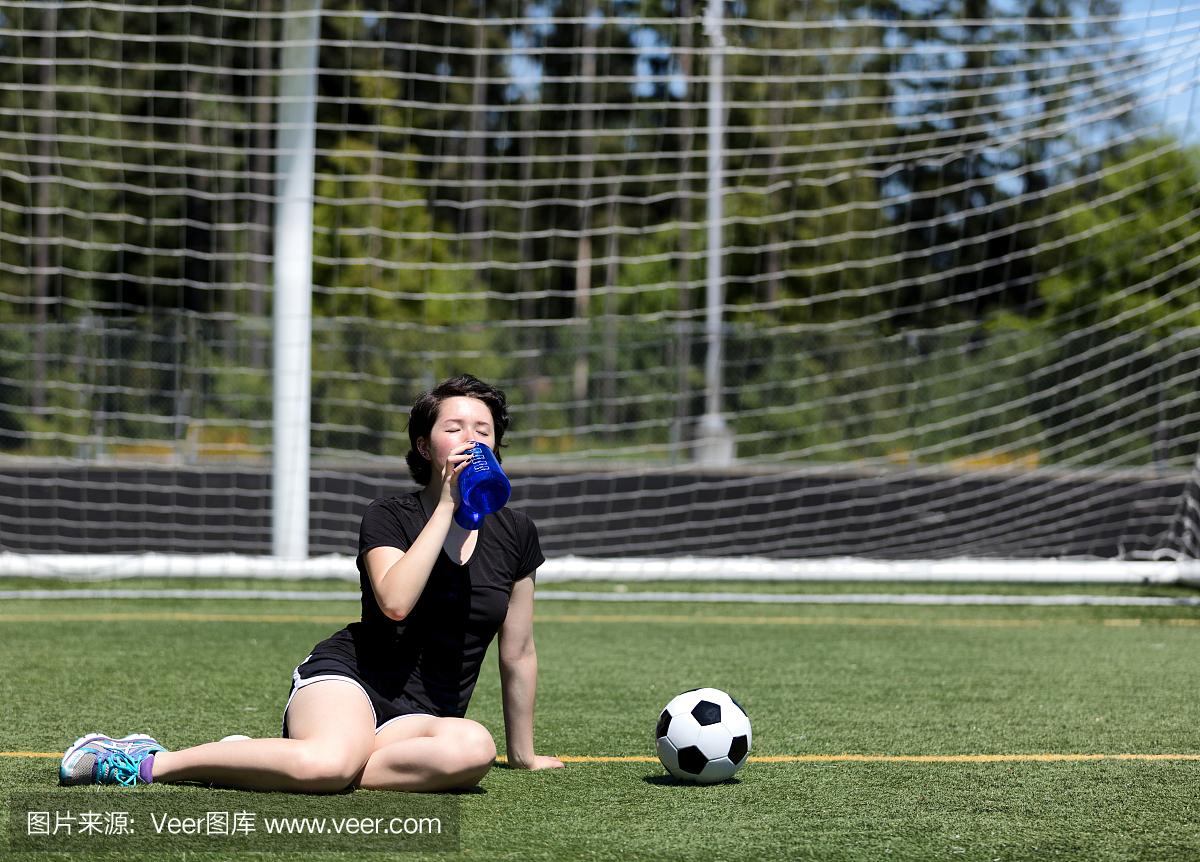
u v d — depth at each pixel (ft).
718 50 36.52
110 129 99.09
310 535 50.70
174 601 35.42
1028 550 50.19
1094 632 31.40
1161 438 61.52
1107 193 77.05
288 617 32.42
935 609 35.86
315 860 11.07
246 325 76.64
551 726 19.13
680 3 57.88
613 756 16.72
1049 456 75.15
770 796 14.24
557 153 104.73
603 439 80.69
